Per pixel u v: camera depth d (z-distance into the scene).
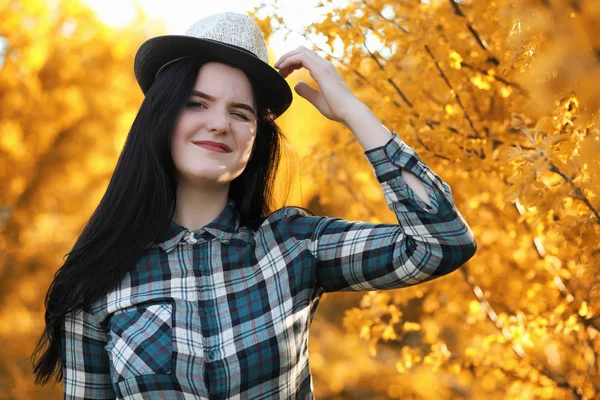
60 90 6.99
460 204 2.98
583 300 2.50
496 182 2.81
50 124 6.91
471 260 2.99
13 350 6.22
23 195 6.99
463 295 3.10
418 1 2.52
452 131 2.55
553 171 1.74
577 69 1.72
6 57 6.68
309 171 3.26
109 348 1.67
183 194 1.77
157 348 1.62
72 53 7.04
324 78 1.73
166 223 1.72
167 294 1.67
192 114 1.71
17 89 6.73
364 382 4.95
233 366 1.61
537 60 1.77
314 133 5.96
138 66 1.83
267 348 1.64
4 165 6.86
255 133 1.78
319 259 1.74
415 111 2.56
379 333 3.13
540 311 2.80
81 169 7.14
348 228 1.74
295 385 1.69
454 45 2.43
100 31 7.18
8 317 6.44
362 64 2.76
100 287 1.68
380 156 1.62
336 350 5.28
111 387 1.76
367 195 3.37
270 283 1.70
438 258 1.59
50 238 6.82
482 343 2.95
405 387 4.14
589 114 1.73
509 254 2.95
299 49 1.78
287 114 6.23
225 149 1.72
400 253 1.64
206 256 1.71
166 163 1.73
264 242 1.76
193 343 1.62
